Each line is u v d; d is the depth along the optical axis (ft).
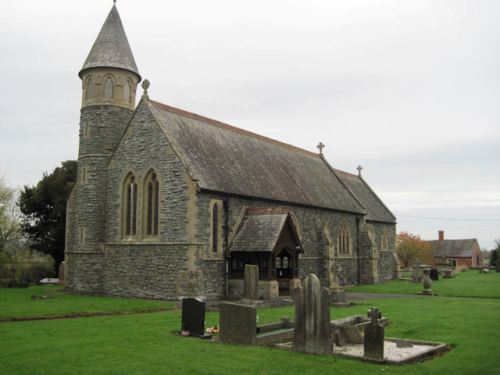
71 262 110.93
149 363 39.70
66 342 47.88
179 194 92.07
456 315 71.36
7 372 36.86
